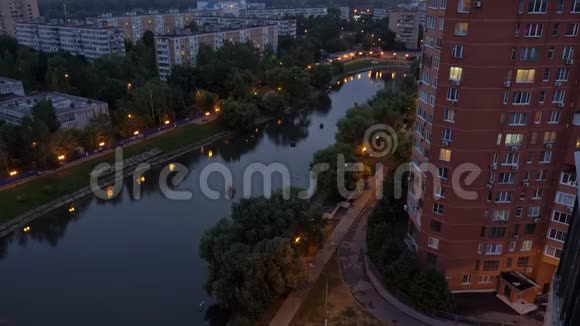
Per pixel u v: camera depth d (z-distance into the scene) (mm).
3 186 116250
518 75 61312
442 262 71938
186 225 106375
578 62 61094
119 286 84812
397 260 73375
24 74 192375
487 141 64500
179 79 185375
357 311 71562
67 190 121250
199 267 90000
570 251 35562
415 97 157875
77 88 182875
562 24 59344
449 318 68125
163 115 164125
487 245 70688
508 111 62969
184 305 79312
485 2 58125
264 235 77062
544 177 67312
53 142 126188
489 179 66750
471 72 61250
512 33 59281
